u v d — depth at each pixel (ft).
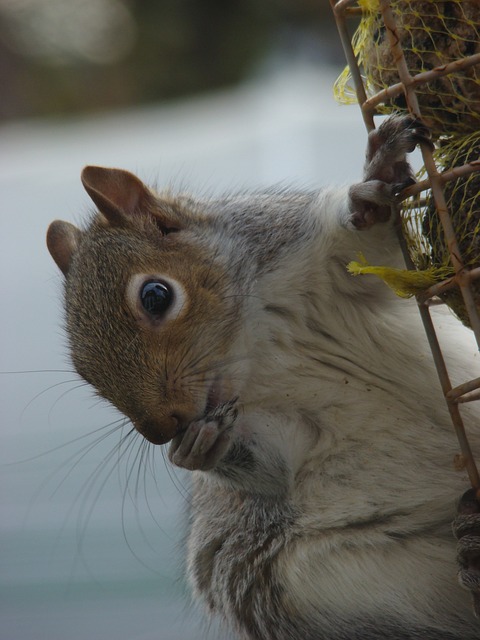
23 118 17.19
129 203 7.30
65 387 8.02
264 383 7.25
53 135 12.96
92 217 7.34
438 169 7.18
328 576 7.25
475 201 7.11
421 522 7.23
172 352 7.22
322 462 7.25
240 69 16.61
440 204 7.10
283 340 7.25
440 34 7.12
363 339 7.25
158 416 7.21
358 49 7.22
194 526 7.37
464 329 7.29
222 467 7.27
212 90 16.74
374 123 7.17
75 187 9.45
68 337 7.27
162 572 7.63
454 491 7.23
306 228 7.27
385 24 7.11
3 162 10.66
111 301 7.23
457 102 7.13
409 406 7.25
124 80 17.21
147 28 17.26
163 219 7.29
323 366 7.25
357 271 7.13
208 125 10.07
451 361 7.25
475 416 7.24
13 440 7.94
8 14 17.62
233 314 7.24
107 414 7.95
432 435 7.24
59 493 7.84
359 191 7.16
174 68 17.03
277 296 7.25
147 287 7.23
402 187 7.15
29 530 7.77
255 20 16.63
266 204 7.30
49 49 17.69
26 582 7.66
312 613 7.26
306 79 11.25
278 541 7.27
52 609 7.58
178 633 7.45
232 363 7.23
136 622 7.54
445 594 7.22
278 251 7.26
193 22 16.99
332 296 7.26
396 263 7.22
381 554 7.23
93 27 17.69
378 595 7.23
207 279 7.25
